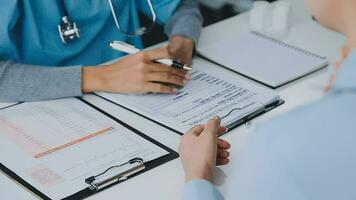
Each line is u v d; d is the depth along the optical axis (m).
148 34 1.71
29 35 1.45
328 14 0.63
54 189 0.94
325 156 0.54
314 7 0.65
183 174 0.98
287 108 1.21
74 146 1.06
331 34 1.55
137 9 1.68
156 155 1.03
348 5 0.60
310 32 1.58
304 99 1.24
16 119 1.17
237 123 1.14
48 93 1.26
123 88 1.27
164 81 1.28
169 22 1.61
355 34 0.58
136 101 1.24
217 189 0.88
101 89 1.28
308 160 0.55
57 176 0.97
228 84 1.29
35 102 1.25
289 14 1.62
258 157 0.57
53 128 1.13
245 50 1.46
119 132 1.11
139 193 0.94
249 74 1.33
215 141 0.97
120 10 1.62
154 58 1.31
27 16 1.43
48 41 1.47
